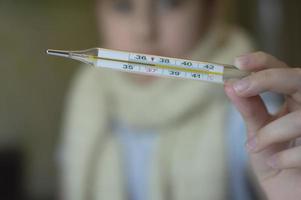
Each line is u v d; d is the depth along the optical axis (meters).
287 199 0.38
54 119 0.99
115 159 0.61
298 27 0.99
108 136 0.62
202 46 0.57
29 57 0.97
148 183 0.59
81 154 0.63
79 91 0.67
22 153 1.00
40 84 0.98
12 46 0.96
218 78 0.35
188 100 0.58
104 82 0.64
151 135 0.60
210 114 0.58
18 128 1.00
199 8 0.55
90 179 0.63
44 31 0.97
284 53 0.99
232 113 0.58
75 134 0.65
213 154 0.57
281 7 0.99
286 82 0.33
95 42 0.97
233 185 0.57
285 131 0.34
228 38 0.60
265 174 0.38
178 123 0.59
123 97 0.61
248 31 0.96
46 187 1.01
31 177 1.01
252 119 0.36
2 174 0.98
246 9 0.96
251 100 0.36
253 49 0.61
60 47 0.97
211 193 0.57
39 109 0.99
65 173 0.67
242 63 0.34
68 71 0.98
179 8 0.54
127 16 0.55
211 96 0.59
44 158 1.01
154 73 0.35
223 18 0.61
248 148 0.35
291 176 0.38
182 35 0.55
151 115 0.60
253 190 0.54
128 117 0.61
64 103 0.98
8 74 0.97
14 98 0.99
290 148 0.35
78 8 0.97
